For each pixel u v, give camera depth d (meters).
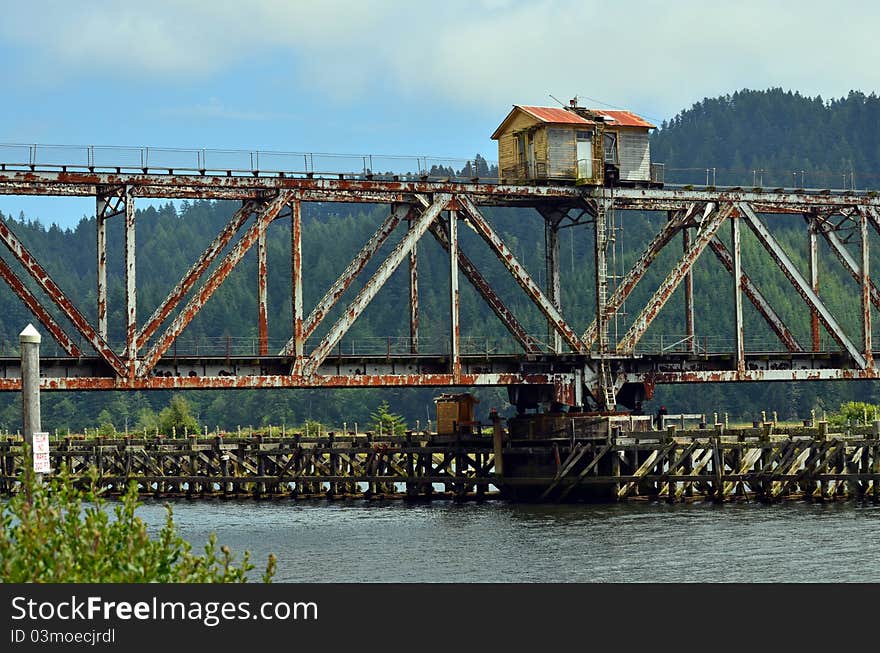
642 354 103.00
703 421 107.62
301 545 84.25
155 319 88.19
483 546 81.88
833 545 79.94
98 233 88.06
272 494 119.50
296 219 91.19
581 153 103.75
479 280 103.06
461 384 96.81
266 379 90.19
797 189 107.06
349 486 118.75
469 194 97.06
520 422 106.06
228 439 123.06
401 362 95.81
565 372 101.62
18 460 131.38
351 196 93.88
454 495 111.31
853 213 110.69
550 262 106.06
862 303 109.38
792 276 106.94
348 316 93.38
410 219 98.69
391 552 80.44
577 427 101.94
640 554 77.56
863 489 103.94
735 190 105.00
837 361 109.00
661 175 106.94
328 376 92.06
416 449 113.12
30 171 85.62
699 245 104.50
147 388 87.00
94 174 86.62
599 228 101.75
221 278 90.12
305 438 118.94
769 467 101.81
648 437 101.44
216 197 92.88
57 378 85.12
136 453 125.12
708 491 103.88
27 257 85.00
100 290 87.94
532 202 104.12
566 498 104.44
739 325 105.50
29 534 38.47
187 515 105.00
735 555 76.81
